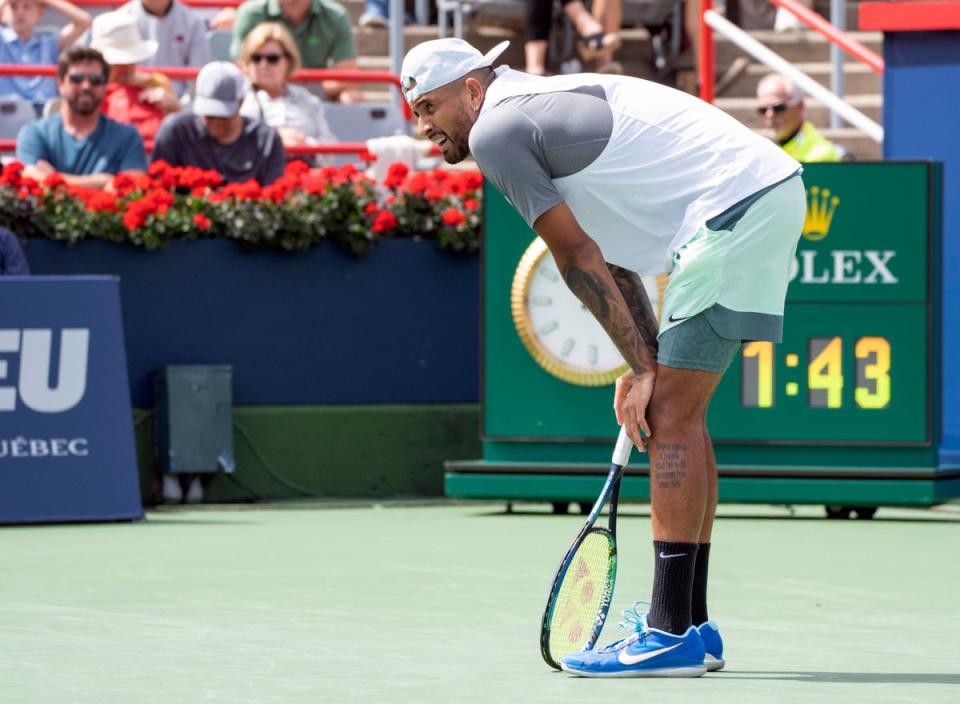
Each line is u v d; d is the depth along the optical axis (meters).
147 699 10.80
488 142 11.52
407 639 13.38
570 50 36.91
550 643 11.88
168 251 25.77
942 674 11.73
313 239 26.09
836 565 18.20
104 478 22.91
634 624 12.00
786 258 11.71
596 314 11.67
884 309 22.70
